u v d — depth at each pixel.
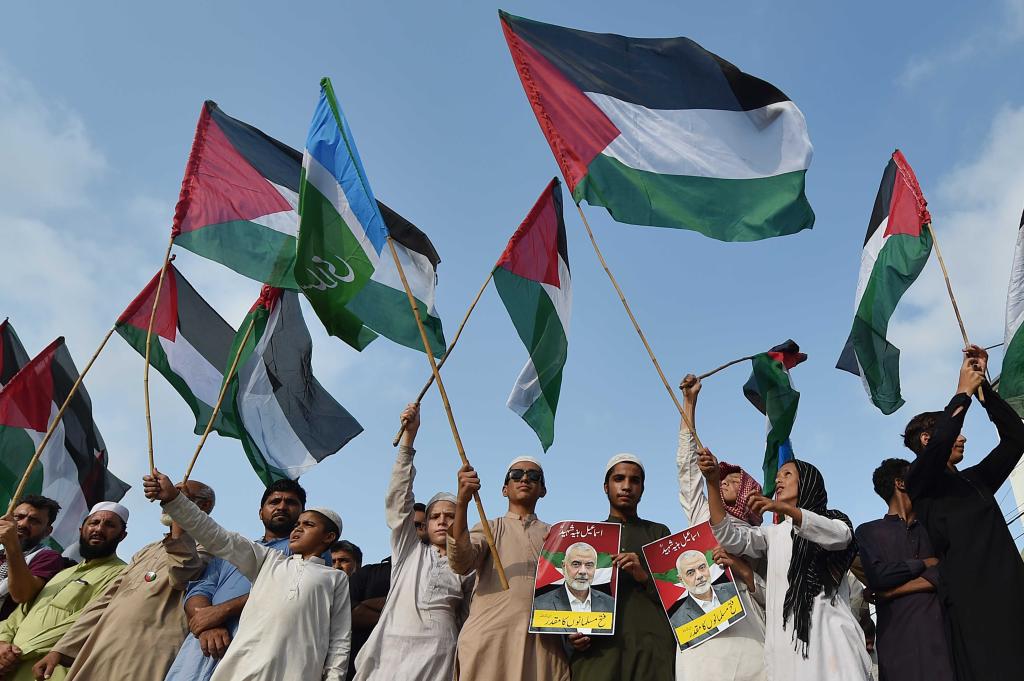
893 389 7.45
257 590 6.48
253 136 9.05
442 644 6.30
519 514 6.86
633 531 6.70
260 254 8.46
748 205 7.68
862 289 7.78
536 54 8.20
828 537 5.70
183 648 6.55
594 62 8.21
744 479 7.38
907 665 5.45
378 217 7.59
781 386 7.92
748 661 5.93
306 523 6.93
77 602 7.42
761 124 7.87
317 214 7.54
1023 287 6.88
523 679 5.94
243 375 8.56
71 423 9.76
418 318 6.93
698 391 7.30
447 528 6.89
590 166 7.80
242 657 6.12
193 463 6.87
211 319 9.40
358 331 7.58
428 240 8.44
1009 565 5.49
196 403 8.88
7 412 9.43
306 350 8.88
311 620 6.33
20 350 11.12
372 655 6.25
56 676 6.87
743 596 6.29
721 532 6.14
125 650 6.64
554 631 6.03
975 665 5.23
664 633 6.20
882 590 5.72
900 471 6.15
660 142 7.90
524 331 7.84
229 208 8.51
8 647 7.11
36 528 8.43
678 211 7.68
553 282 8.21
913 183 7.64
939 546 5.64
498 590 6.29
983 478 5.89
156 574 7.04
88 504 9.61
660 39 8.29
